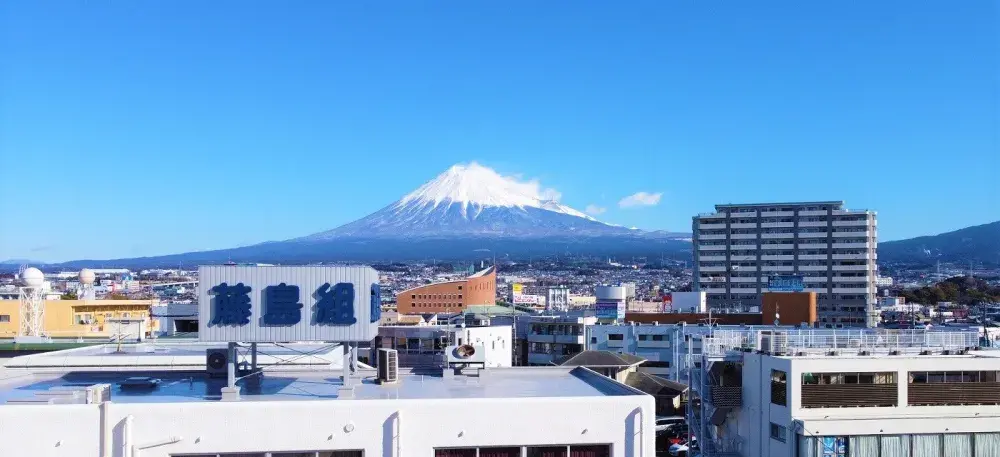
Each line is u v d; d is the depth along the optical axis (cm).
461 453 3186
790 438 5003
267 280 3375
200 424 3098
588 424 3228
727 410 5694
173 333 9531
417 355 9800
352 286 3403
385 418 3153
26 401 3294
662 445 8006
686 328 10825
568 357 11400
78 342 7519
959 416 5112
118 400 3422
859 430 4984
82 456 3038
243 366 4222
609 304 14788
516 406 3203
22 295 9681
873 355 5372
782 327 10231
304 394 3534
